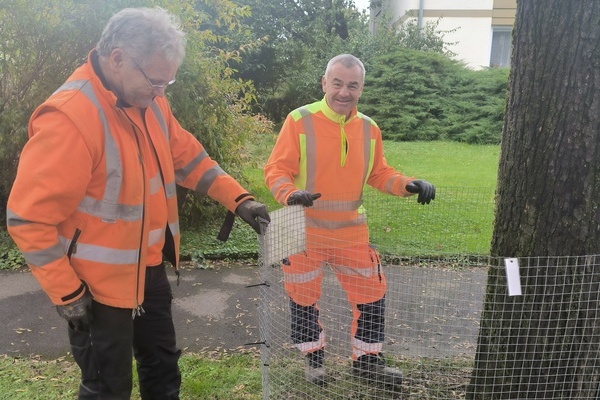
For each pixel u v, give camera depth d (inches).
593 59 79.0
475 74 624.1
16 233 68.8
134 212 77.3
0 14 206.8
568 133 81.9
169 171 86.0
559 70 81.3
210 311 162.9
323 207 114.3
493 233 95.7
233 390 117.4
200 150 94.4
